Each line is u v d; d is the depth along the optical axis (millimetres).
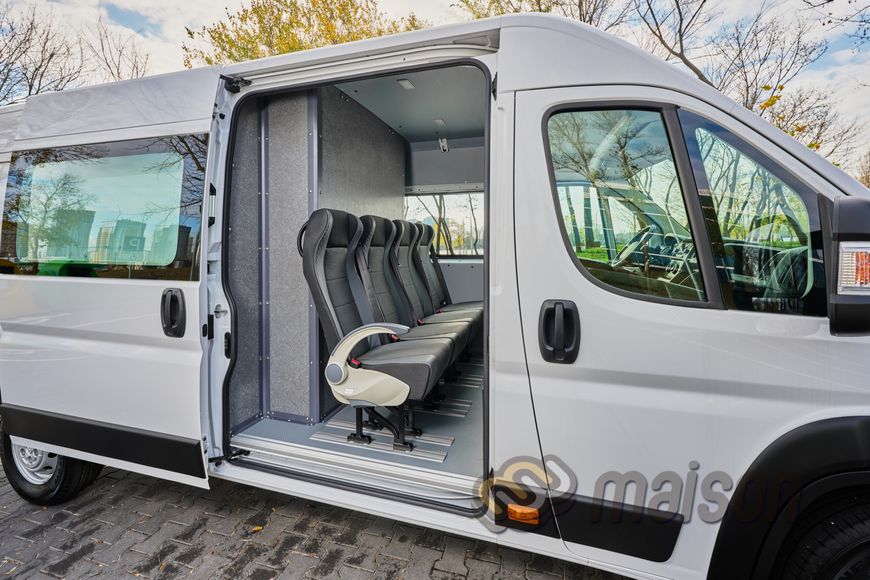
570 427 1360
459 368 3834
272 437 2348
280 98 2531
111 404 1987
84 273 2037
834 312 1085
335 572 1748
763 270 1210
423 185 4836
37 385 2150
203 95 1863
